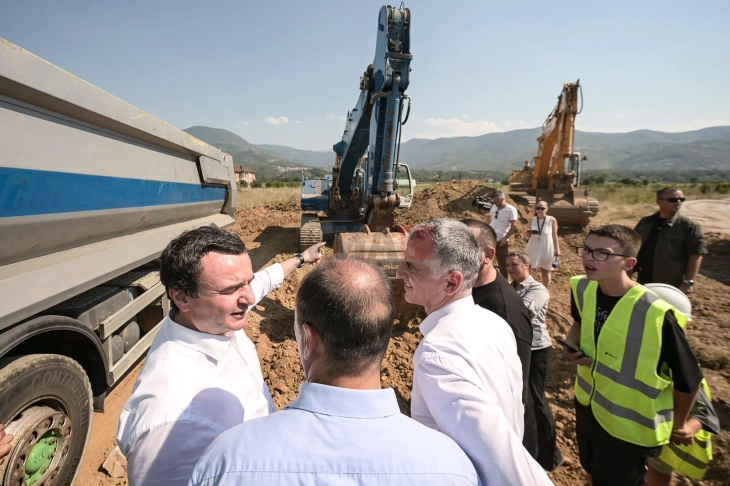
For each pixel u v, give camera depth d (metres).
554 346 4.85
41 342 2.38
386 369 4.26
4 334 1.89
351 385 1.09
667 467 2.34
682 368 2.01
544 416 2.82
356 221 9.16
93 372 2.67
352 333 1.06
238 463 0.91
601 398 2.30
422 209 13.38
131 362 3.06
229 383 1.43
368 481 0.90
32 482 2.07
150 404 1.25
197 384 1.33
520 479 1.11
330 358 1.10
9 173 1.88
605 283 2.30
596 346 2.35
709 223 14.07
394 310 1.17
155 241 3.41
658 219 3.96
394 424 1.02
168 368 1.34
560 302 6.30
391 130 6.03
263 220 14.43
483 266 2.50
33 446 2.05
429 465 0.96
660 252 3.91
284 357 4.35
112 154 2.73
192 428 1.22
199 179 4.40
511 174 18.45
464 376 1.38
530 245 6.22
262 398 1.58
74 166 2.34
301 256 2.90
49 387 2.15
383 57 6.03
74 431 2.36
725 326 5.23
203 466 0.94
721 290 6.67
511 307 2.37
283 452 0.92
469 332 1.57
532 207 13.12
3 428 1.75
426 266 1.72
